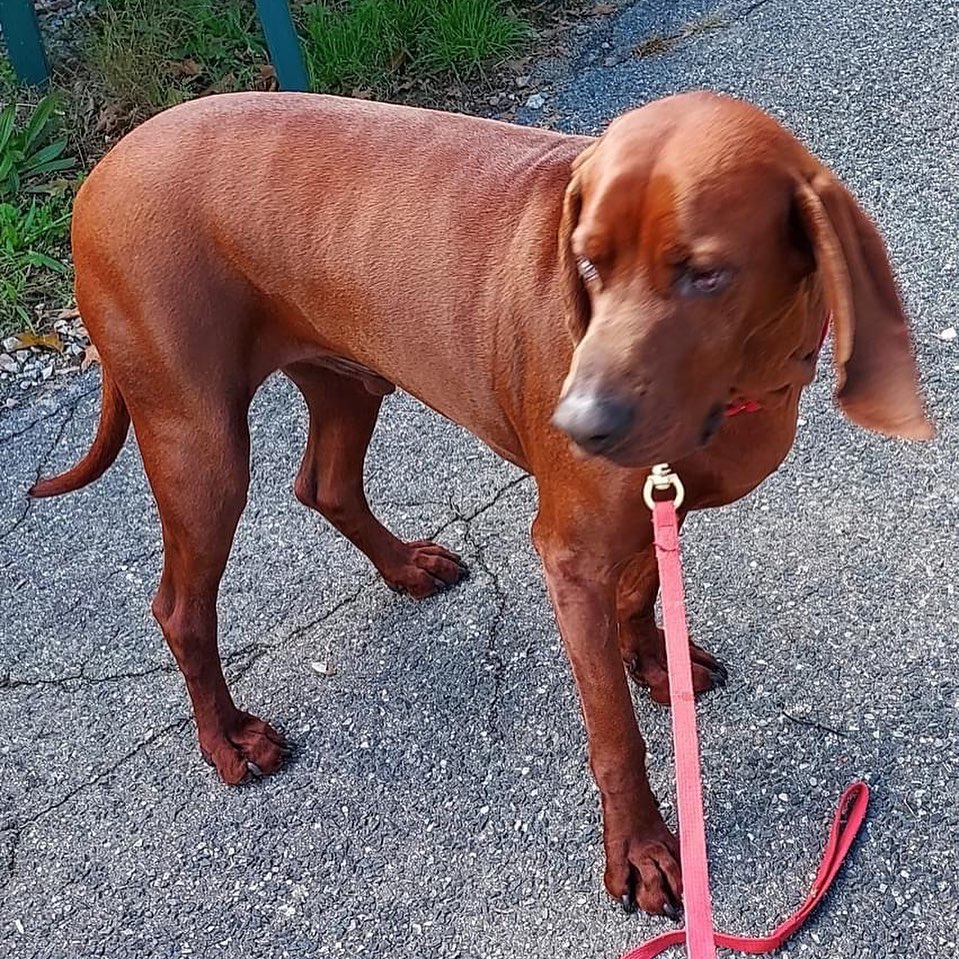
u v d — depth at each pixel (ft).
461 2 7.42
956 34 6.76
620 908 3.46
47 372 5.82
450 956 3.44
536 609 4.35
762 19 7.30
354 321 3.49
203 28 7.61
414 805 3.84
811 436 4.71
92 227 3.50
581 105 6.88
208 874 3.76
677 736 2.72
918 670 3.87
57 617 4.68
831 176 2.54
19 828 3.97
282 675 4.32
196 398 3.56
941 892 3.32
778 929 3.30
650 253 2.52
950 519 4.33
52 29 7.92
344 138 3.44
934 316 5.09
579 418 2.53
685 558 4.38
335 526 4.38
